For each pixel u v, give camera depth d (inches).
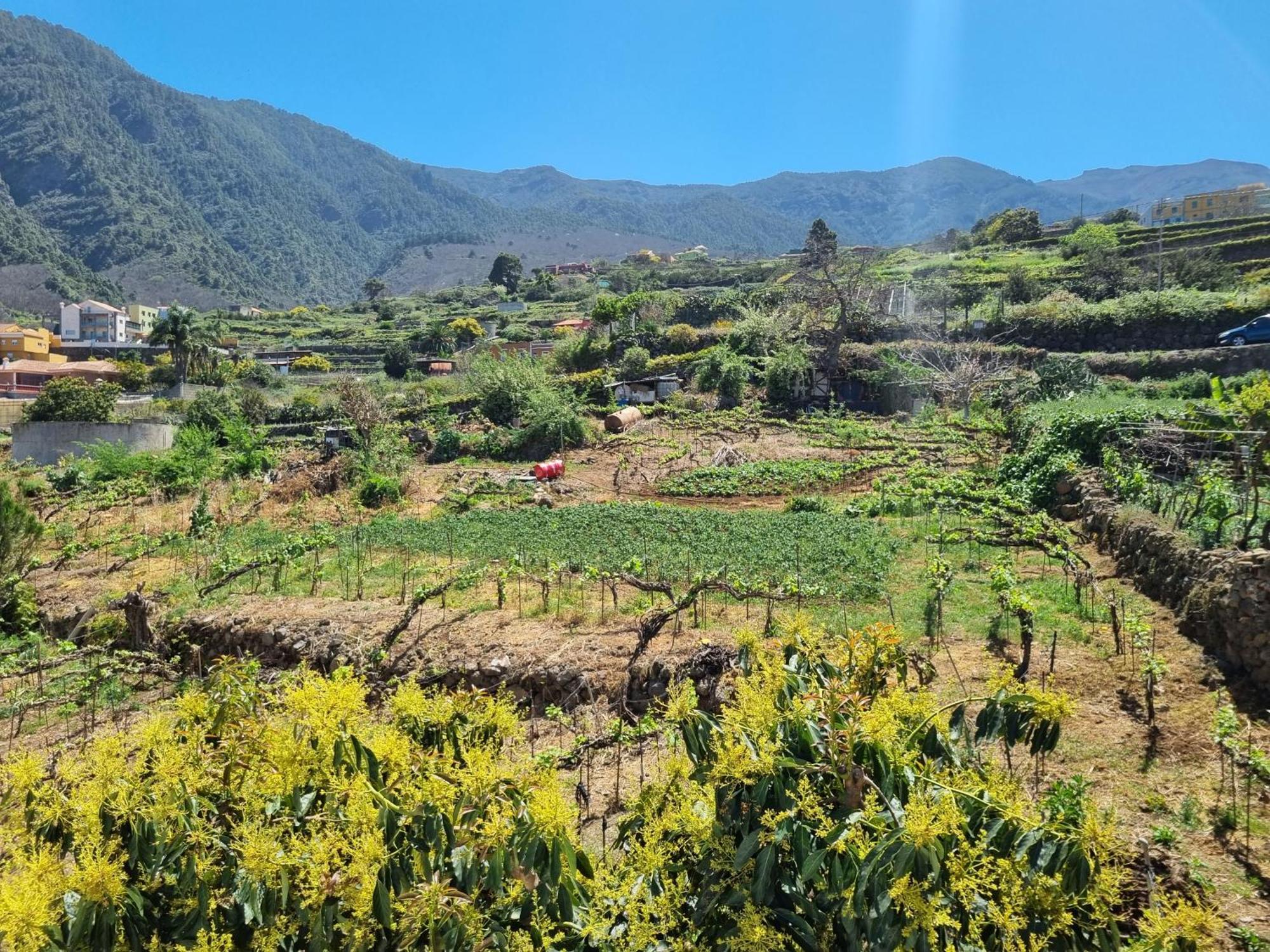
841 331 1779.0
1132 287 2207.2
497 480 1168.8
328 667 531.5
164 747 184.5
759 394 1787.6
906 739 182.7
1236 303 1710.1
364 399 1336.1
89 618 663.1
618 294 4328.3
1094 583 498.3
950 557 625.0
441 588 589.6
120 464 1253.7
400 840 172.1
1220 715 314.8
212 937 167.9
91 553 864.9
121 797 174.2
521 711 445.1
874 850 155.3
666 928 172.6
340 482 1111.6
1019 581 544.7
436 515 979.3
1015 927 152.7
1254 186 4579.2
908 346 1787.6
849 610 517.7
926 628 477.4
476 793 176.7
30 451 1692.9
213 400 2028.8
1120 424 772.0
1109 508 617.0
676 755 209.2
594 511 898.7
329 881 169.6
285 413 2114.9
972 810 170.7
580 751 372.8
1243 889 253.3
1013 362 1700.3
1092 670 401.4
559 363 2303.2
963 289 2342.5
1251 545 437.4
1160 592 476.1
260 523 933.2
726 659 443.5
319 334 4854.8
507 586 630.5
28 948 155.6
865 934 158.9
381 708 469.1
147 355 3991.1
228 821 189.3
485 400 1672.0
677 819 183.6
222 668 238.8
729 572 606.9
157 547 855.1
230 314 5999.0
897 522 771.4
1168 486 597.9
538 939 171.8
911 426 1406.3
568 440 1440.7
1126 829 278.8
